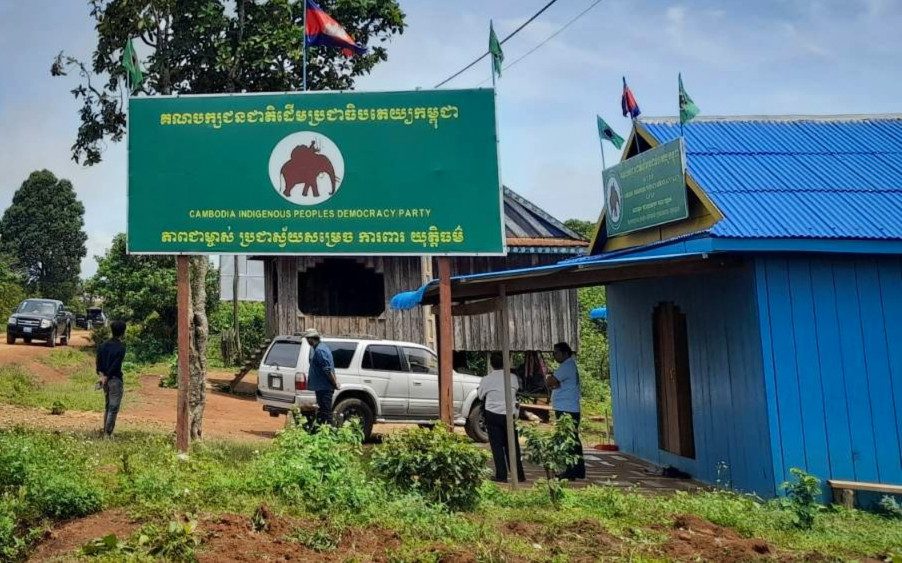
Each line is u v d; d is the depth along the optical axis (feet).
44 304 108.17
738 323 35.27
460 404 52.85
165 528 19.58
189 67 45.52
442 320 33.50
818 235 32.81
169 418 56.34
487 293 37.99
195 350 42.55
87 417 52.54
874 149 41.52
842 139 42.73
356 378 49.14
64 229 259.39
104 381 39.81
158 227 34.99
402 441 27.61
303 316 72.08
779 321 33.45
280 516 22.00
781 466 32.42
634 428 48.47
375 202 34.50
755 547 22.47
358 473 26.40
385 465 27.07
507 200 76.13
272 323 74.74
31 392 61.36
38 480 22.47
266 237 34.78
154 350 106.11
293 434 27.45
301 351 48.06
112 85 45.09
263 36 43.86
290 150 34.94
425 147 34.58
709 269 34.32
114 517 21.68
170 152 35.27
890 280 34.40
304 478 24.81
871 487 31.27
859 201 35.65
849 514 29.99
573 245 73.72
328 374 40.55
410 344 51.90
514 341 72.90
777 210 34.47
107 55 44.60
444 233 34.24
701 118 45.16
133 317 112.88
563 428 29.14
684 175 36.63
